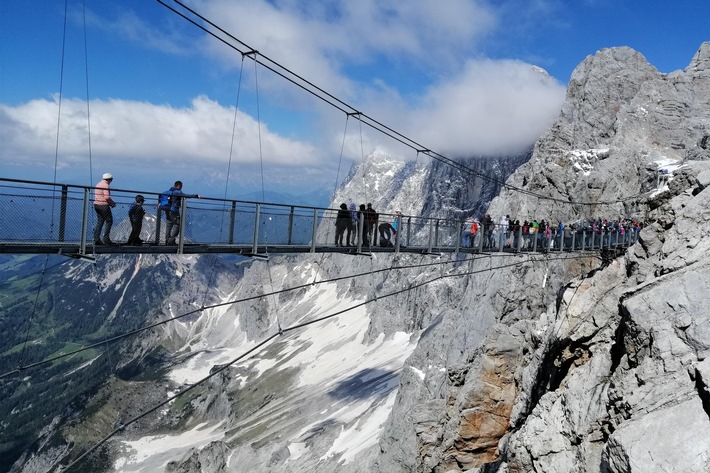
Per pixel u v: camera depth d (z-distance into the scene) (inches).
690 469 517.3
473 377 1770.4
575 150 3169.3
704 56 3491.6
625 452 563.2
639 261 1015.6
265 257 808.3
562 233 1608.0
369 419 3174.2
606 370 884.6
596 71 3540.8
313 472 2768.2
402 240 1077.8
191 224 719.7
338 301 7854.3
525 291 2274.9
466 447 1708.9
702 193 872.9
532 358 1481.3
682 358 637.9
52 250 583.2
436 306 5014.8
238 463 3474.4
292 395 5064.0
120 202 651.5
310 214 887.7
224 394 6072.8
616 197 2746.1
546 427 932.6
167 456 5073.8
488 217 1344.7
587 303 1147.9
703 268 713.6
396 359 4630.9
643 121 3272.6
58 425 6717.5
